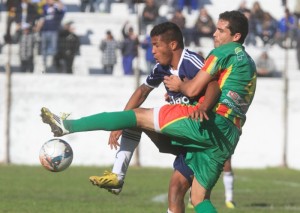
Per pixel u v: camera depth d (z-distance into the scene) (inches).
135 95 1221.1
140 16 3604.8
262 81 3307.1
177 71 1165.7
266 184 2610.7
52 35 3422.7
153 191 2301.9
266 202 2074.3
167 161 3240.7
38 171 2842.0
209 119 1104.2
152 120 1113.4
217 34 1167.0
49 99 3225.9
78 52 3440.0
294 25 3688.5
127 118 1110.4
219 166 1130.7
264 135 3297.2
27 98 3208.7
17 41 3718.0
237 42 1156.5
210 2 4224.9
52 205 1854.1
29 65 3412.9
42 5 3464.6
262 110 3304.6
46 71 3469.5
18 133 3193.9
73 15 4033.0
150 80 1206.3
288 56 3740.2
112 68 3550.7
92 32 4015.8
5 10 3941.9
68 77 3240.7
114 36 4023.1
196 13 4084.6
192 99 1154.0
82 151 3171.8
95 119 1102.4
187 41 3535.9
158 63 1194.0
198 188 1134.4
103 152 3181.6
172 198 1149.7
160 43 1160.8
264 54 3521.2
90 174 2770.7
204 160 1125.7
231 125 1119.6
